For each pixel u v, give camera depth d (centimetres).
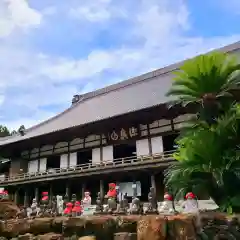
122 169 2802
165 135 2814
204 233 939
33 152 3903
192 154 1145
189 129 1255
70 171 3191
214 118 1215
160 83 3744
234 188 1068
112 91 4584
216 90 1233
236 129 1093
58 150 3641
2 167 4400
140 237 1009
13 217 1984
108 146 3203
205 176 1145
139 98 3409
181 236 934
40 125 4381
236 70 1234
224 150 1101
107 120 2992
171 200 1504
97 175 3017
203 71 1221
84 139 3441
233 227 908
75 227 1260
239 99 1280
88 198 2444
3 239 1470
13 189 3925
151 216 1037
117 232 1126
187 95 1320
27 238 1337
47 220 1402
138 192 2847
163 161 2572
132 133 3023
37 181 3431
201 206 1933
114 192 1652
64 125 3628
